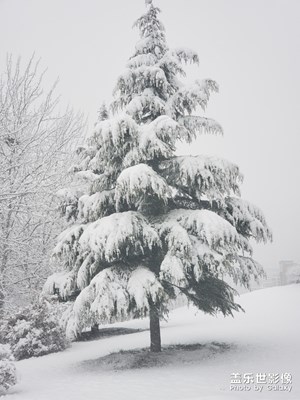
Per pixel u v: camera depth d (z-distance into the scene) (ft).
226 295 43.21
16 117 65.87
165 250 39.58
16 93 66.90
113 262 39.34
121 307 33.81
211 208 42.45
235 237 35.76
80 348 54.60
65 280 41.55
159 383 30.37
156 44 44.96
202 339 51.52
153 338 42.93
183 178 38.75
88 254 40.63
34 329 52.80
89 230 36.47
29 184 63.21
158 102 41.57
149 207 42.11
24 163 65.57
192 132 43.37
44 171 64.85
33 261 67.26
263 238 40.88
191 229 38.29
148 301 37.06
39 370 41.11
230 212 41.78
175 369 35.06
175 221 37.63
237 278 40.19
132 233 35.45
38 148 68.33
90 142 38.22
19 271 66.74
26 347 51.70
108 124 36.65
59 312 56.03
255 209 41.86
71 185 62.34
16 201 64.59
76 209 54.70
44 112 68.69
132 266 38.83
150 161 42.55
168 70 44.80
